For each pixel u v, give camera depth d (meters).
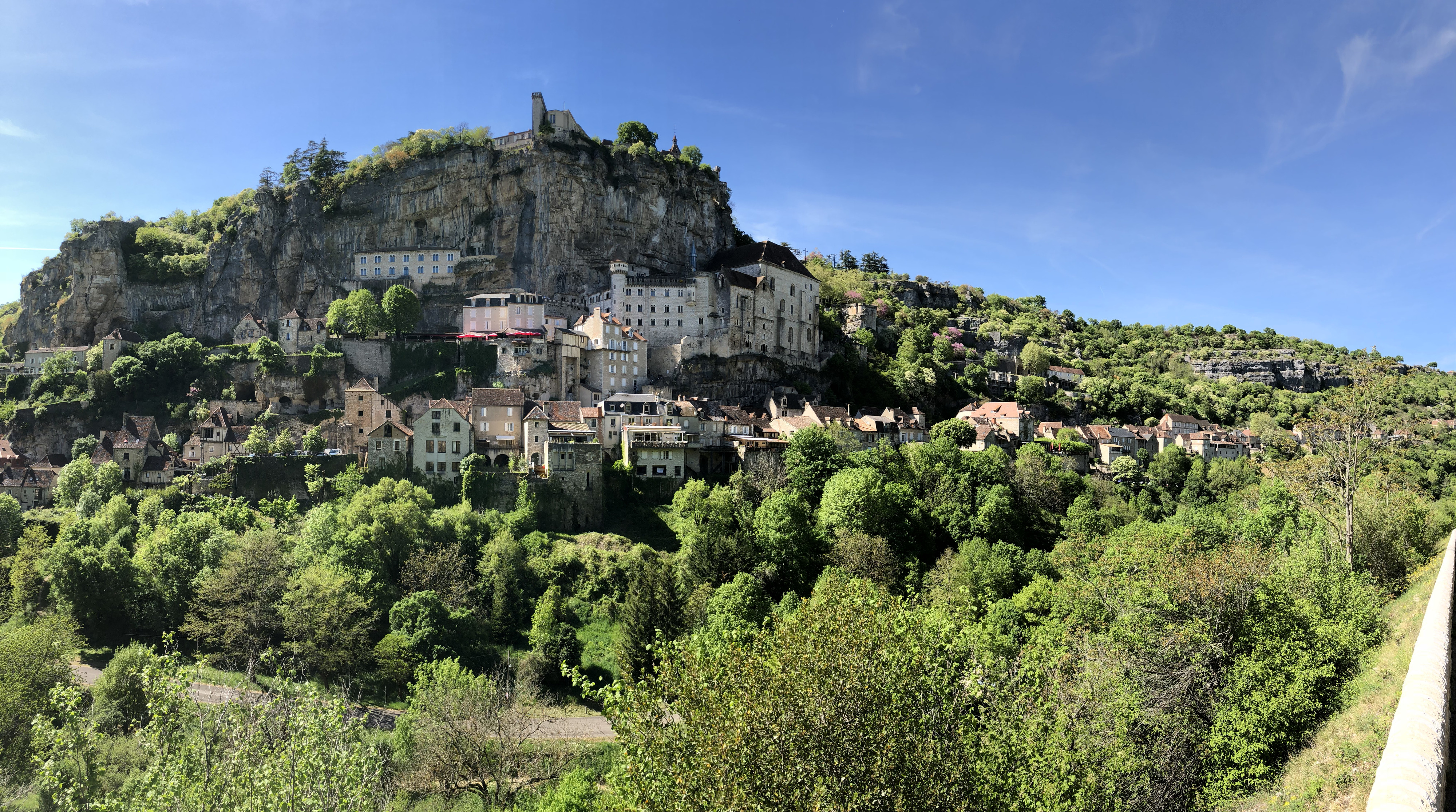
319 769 30.53
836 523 99.38
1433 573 48.50
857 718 25.73
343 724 34.50
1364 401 63.00
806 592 89.50
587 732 65.75
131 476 123.94
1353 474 62.94
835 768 24.94
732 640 30.61
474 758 51.69
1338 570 50.44
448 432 113.56
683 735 26.41
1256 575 43.69
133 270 177.50
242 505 107.88
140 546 91.69
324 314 180.75
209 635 76.38
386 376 149.62
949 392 188.50
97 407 143.75
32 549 89.19
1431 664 17.39
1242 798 32.41
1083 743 30.55
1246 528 86.69
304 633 71.38
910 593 36.50
